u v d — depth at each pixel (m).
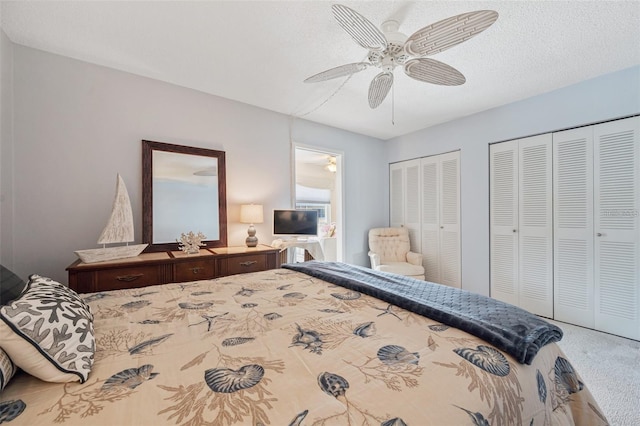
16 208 2.01
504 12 1.67
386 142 4.61
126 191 2.22
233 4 1.63
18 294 1.17
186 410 0.58
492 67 2.31
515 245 3.07
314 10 1.68
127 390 0.64
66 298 0.89
